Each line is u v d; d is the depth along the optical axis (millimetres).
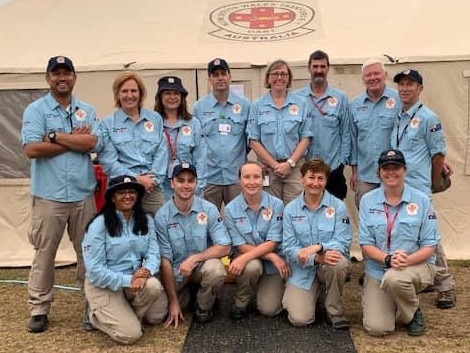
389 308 4754
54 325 5141
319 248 4809
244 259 4992
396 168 4672
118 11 8227
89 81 6930
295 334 4824
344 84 6855
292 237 5023
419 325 4766
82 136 4789
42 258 4926
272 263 5164
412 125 5219
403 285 4535
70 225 4965
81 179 4863
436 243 4707
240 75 6875
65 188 4801
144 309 4812
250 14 7891
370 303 4789
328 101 5941
